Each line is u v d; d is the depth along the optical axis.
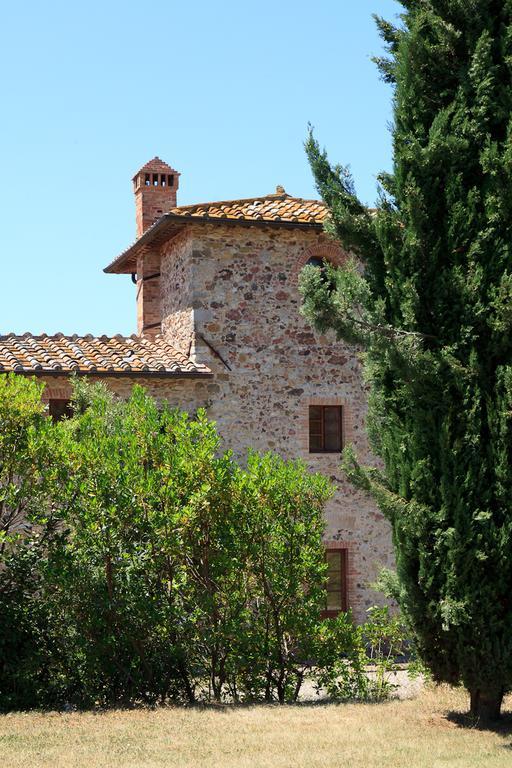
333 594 22.38
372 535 22.62
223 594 15.30
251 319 22.28
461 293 12.88
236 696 15.53
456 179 13.09
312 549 15.78
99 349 22.36
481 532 12.62
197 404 21.67
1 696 14.52
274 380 22.28
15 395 15.35
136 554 14.85
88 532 14.80
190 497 14.73
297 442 22.30
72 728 12.77
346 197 14.00
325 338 22.80
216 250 22.25
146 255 25.48
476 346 12.88
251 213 22.33
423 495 13.10
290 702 15.41
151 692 15.01
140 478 14.87
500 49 13.07
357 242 14.07
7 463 15.12
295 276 22.64
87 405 17.61
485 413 12.80
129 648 15.02
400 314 13.51
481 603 12.66
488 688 12.95
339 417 22.86
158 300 25.44
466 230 12.97
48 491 15.12
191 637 15.07
